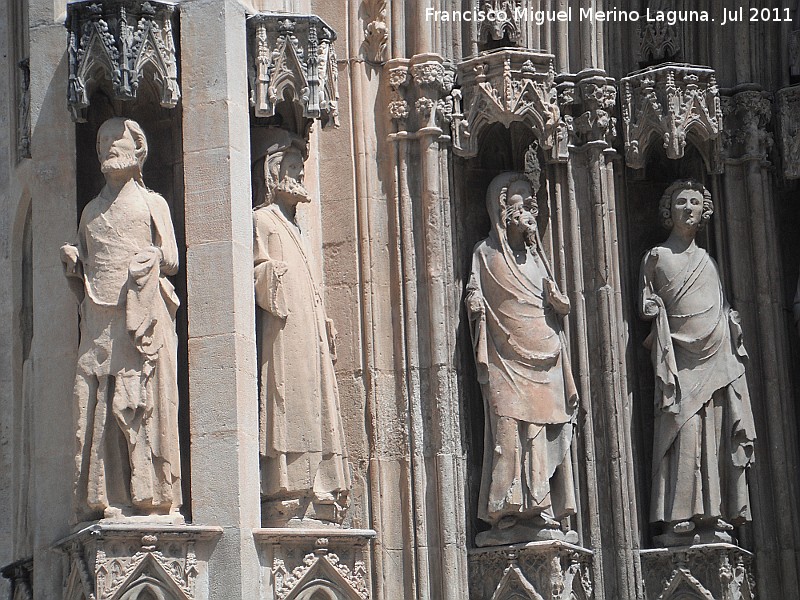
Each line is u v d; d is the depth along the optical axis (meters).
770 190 52.31
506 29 50.59
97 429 42.03
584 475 49.34
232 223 43.44
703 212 51.22
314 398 44.66
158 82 43.81
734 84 52.56
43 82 44.81
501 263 49.06
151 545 41.28
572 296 50.22
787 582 50.12
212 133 43.88
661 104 50.78
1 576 48.09
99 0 43.19
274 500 44.00
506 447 48.03
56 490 43.25
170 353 42.69
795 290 52.34
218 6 44.25
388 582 47.34
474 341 48.88
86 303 42.69
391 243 49.00
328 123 45.84
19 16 48.59
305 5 49.06
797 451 51.31
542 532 47.84
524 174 49.97
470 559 48.00
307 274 45.47
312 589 43.09
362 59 49.59
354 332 48.31
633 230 51.97
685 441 49.62
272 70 44.75
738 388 50.19
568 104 50.81
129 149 43.38
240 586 41.66
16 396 47.53
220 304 43.09
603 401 49.81
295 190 45.97
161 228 43.22
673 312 50.41
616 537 49.06
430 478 47.97
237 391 42.59
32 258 45.59
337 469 44.69
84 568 41.22
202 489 42.31
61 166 44.38
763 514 50.50
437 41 50.00
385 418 48.16
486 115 49.50
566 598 47.59
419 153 49.44
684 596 49.09
